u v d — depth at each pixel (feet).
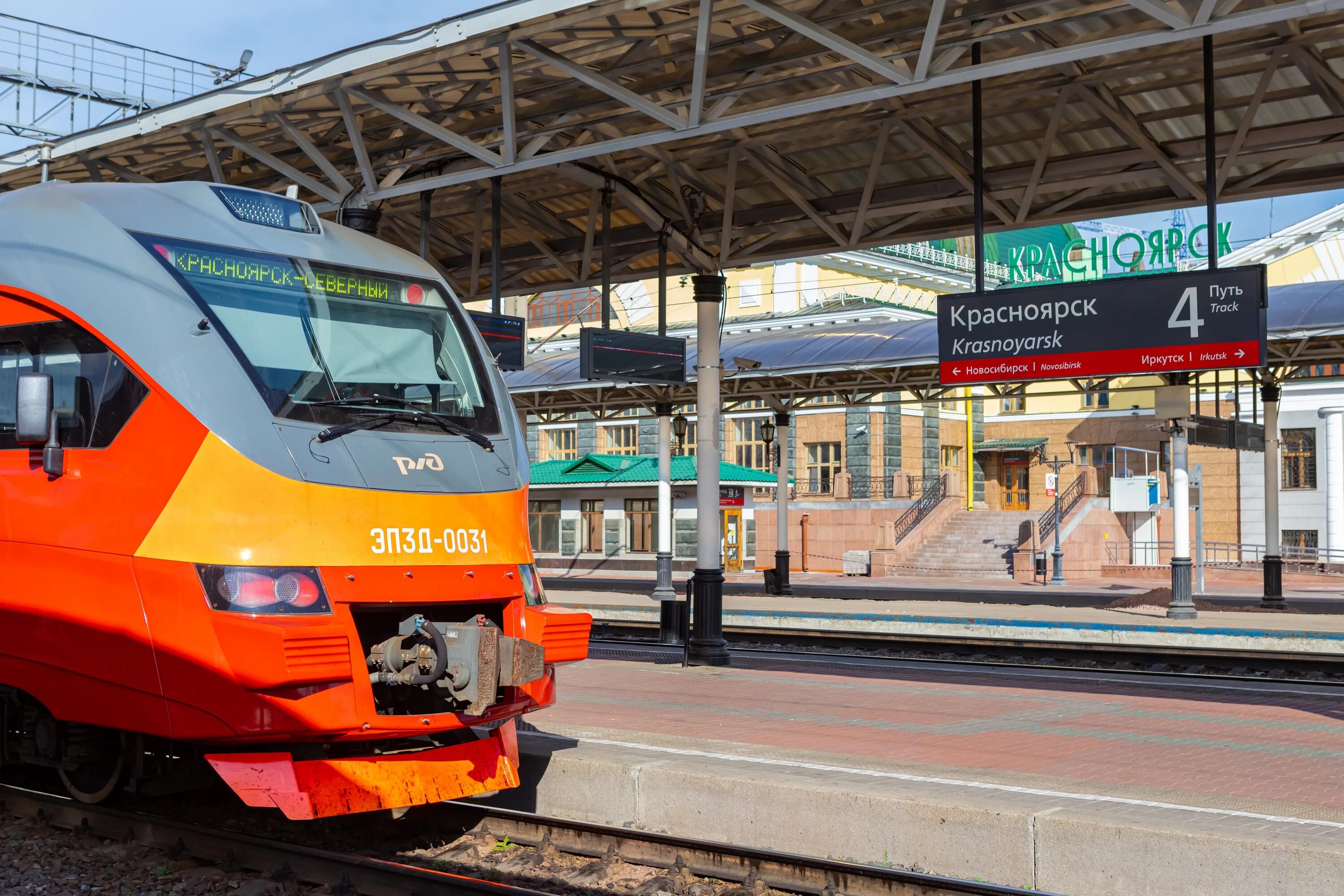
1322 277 124.16
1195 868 19.47
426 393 25.66
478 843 24.21
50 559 23.67
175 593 21.83
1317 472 123.85
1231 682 47.29
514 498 25.63
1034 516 128.98
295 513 22.08
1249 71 41.19
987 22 35.29
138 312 23.30
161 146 47.19
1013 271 152.87
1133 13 36.47
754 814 23.84
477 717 23.30
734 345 101.35
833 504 137.28
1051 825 20.75
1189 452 132.05
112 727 22.97
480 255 55.83
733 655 56.29
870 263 147.74
